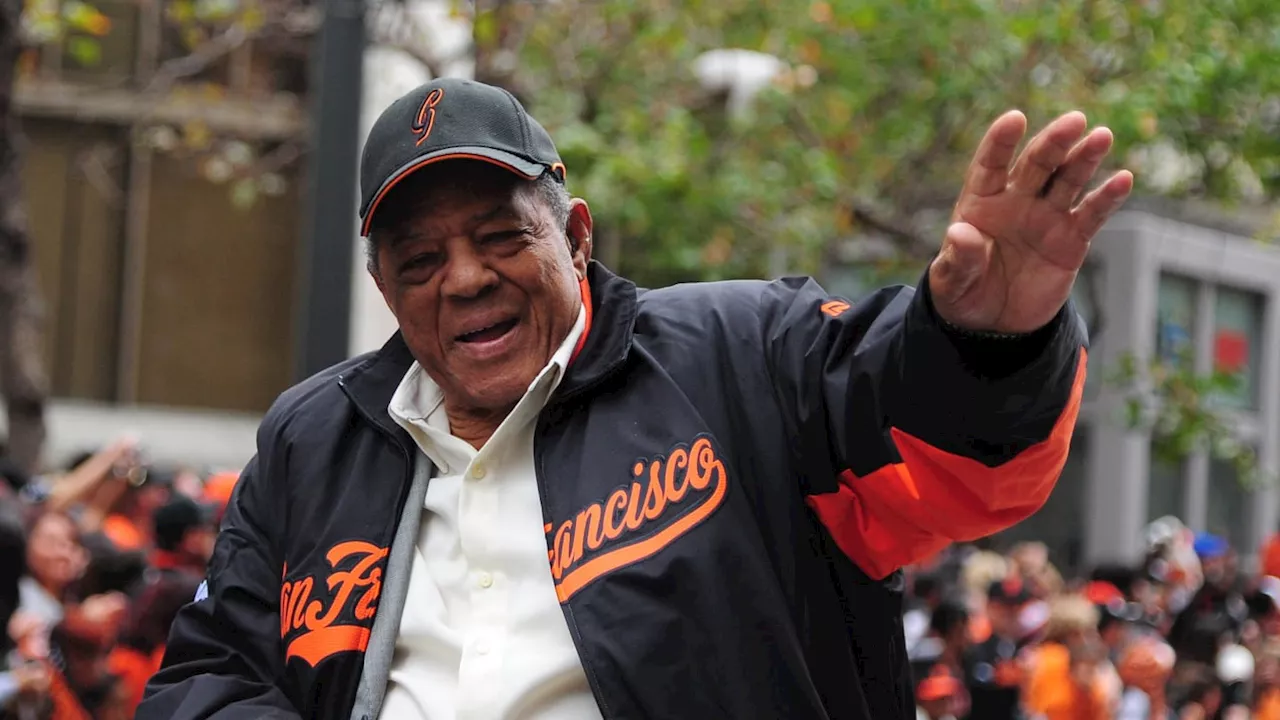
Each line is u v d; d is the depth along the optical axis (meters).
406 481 2.95
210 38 19.25
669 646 2.69
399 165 2.80
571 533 2.79
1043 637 9.91
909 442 2.66
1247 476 13.77
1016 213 2.48
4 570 6.09
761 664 2.71
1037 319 2.51
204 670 3.02
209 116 19.91
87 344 20.22
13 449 10.28
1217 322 17.23
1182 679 10.01
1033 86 12.30
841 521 2.83
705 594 2.71
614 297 2.92
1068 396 2.59
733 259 13.67
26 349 10.20
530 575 2.84
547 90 13.40
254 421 20.66
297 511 3.00
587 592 2.74
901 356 2.62
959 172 13.89
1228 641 10.54
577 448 2.87
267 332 20.77
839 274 14.04
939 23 12.34
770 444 2.82
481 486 2.90
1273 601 10.65
